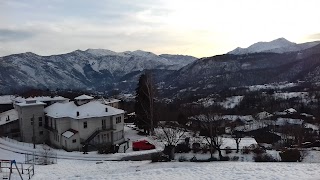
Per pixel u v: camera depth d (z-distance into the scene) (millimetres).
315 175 22516
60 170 36844
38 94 93562
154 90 77438
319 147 57750
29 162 46406
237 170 25156
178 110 105750
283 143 70562
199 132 71312
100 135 63281
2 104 90750
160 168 28750
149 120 72688
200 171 25609
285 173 23422
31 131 68500
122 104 116625
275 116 117438
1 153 52812
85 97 67750
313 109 131500
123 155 52844
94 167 39906
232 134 72750
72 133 60969
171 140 59719
